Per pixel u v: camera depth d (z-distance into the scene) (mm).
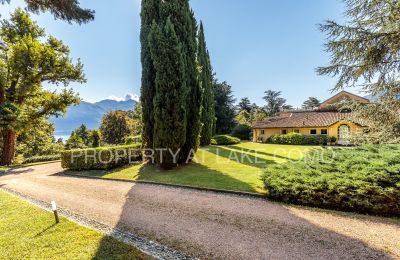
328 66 8797
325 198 5859
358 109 9492
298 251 3877
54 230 4973
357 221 5000
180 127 11469
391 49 7855
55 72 21469
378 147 7996
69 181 10867
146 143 12898
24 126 19406
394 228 4613
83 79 23578
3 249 4234
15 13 20516
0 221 5617
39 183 10641
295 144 26062
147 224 5289
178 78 11430
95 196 7875
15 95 20109
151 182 9578
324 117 29453
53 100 22594
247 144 25000
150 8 12492
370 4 8227
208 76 23828
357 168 6281
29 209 6500
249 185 8227
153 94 12297
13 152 20672
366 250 3848
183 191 8125
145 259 3768
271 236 4453
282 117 37688
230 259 3723
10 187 9984
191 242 4340
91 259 3787
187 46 12891
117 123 45312
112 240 4453
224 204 6492
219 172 10734
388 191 5074
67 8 8336
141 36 12641
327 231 4578
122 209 6402
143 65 12531
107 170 12883
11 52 19281
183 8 12781
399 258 3594
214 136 27156
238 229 4828
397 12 7496
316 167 7059
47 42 22156
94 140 27312
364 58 8242
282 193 6434
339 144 25094
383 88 8805
